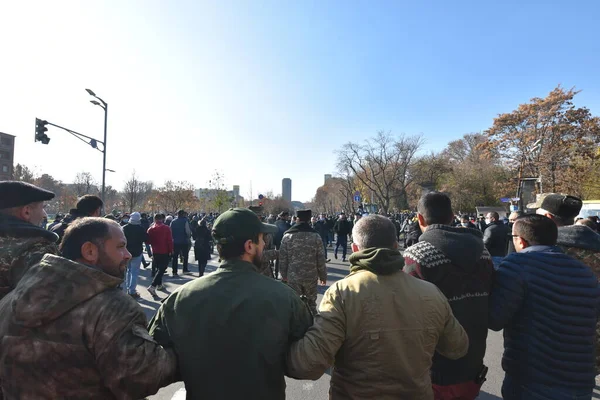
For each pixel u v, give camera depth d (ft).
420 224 8.71
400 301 5.73
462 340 6.23
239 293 5.46
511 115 113.91
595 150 98.99
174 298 5.74
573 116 103.71
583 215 47.01
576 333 6.48
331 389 6.24
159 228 26.61
